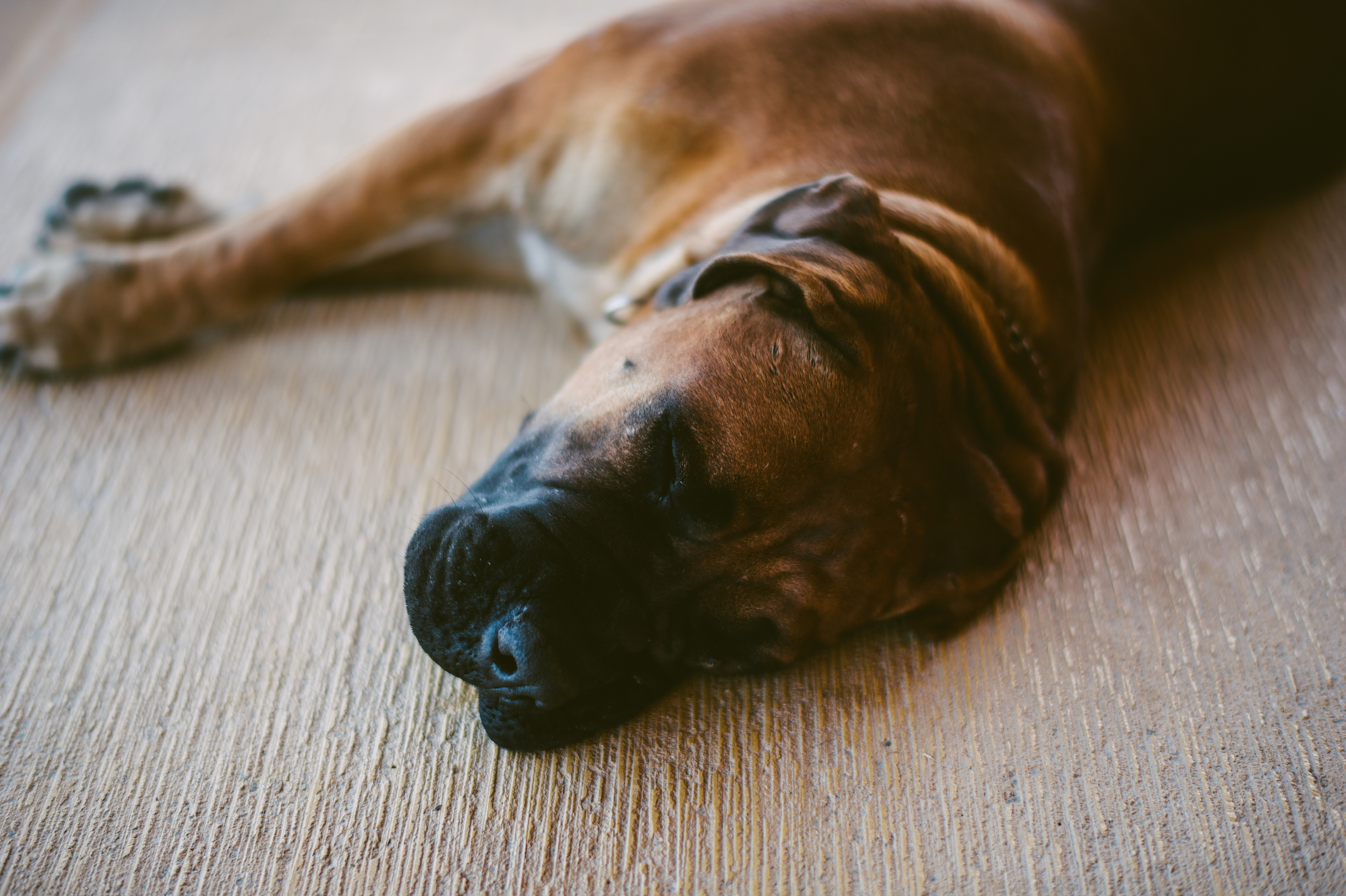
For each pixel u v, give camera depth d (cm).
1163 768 172
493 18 335
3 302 216
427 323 242
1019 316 188
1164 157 249
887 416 157
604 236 211
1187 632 190
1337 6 268
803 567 155
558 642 144
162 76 303
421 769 167
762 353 152
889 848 161
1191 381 236
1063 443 205
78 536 195
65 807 160
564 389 171
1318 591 197
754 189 194
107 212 237
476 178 218
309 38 321
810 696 179
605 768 168
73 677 175
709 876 157
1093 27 238
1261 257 268
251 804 161
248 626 184
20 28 319
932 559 171
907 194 188
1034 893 157
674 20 213
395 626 185
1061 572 198
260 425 217
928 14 212
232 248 219
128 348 221
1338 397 233
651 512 152
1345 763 172
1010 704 179
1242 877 160
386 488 207
